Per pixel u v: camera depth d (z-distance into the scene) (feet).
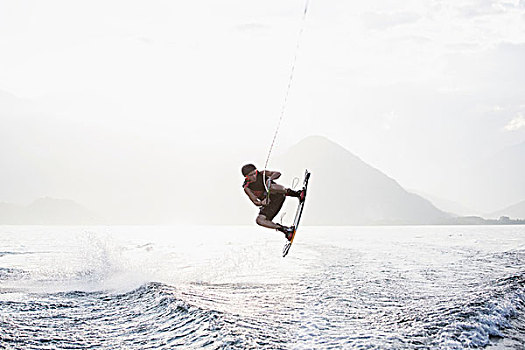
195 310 26.96
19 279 44.50
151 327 24.84
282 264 63.26
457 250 94.07
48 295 35.60
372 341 21.54
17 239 142.00
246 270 54.80
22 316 27.61
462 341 21.75
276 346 20.48
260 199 31.63
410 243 125.49
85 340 22.49
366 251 92.38
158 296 32.50
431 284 42.70
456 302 31.65
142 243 120.67
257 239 151.84
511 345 22.02
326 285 41.81
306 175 32.60
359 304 32.12
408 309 29.86
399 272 53.16
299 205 31.91
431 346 20.93
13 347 20.75
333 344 21.11
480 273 51.37
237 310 28.68
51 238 150.82
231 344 20.25
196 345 20.84
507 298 31.78
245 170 31.89
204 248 99.76
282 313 28.32
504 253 83.25
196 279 45.75
